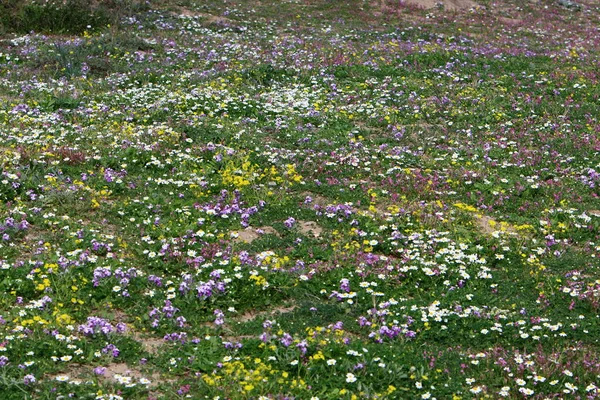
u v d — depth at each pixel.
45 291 10.16
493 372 9.15
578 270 12.26
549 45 30.34
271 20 30.78
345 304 10.62
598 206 15.10
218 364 8.74
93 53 23.80
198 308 10.29
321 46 26.62
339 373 8.84
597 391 8.73
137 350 9.14
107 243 11.74
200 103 19.34
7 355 8.63
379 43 27.80
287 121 18.73
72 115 17.89
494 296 11.23
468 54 26.25
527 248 12.77
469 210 14.08
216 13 30.88
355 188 15.12
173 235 12.26
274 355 9.09
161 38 26.36
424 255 12.09
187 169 15.16
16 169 13.88
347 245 12.24
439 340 9.98
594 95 22.61
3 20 26.52
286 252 12.12
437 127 19.38
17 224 11.91
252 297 10.67
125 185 14.17
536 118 20.56
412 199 14.76
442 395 8.67
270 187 14.73
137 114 18.20
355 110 20.00
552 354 9.55
